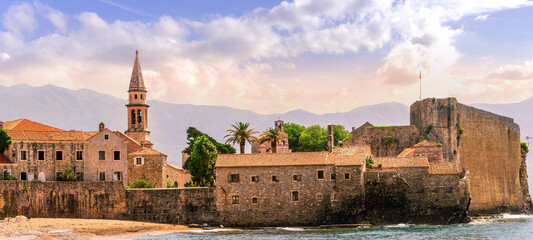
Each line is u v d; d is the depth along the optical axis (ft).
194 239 387.14
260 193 453.99
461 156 612.29
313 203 449.06
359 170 448.65
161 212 448.65
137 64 631.56
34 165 449.06
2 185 417.28
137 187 466.29
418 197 463.01
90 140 467.11
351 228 439.63
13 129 470.80
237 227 451.53
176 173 559.79
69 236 379.35
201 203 456.04
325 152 462.19
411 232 417.69
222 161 463.42
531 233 421.59
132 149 552.00
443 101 608.19
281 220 450.30
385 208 460.55
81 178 461.78
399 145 620.08
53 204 432.25
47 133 463.01
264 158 461.78
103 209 441.68
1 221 405.59
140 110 624.59
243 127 516.32
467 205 473.26
